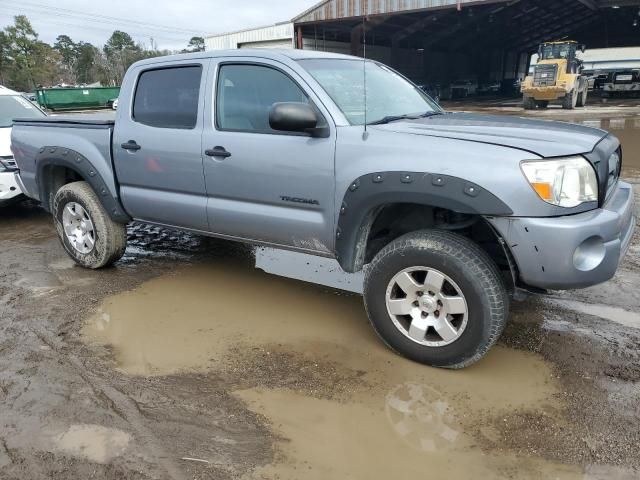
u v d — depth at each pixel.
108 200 4.64
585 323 3.79
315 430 2.74
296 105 3.26
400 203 3.42
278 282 4.73
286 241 3.79
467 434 2.68
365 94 3.47
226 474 2.45
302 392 3.06
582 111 22.38
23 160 5.28
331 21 27.52
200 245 5.82
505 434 2.67
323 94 3.47
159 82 4.28
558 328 3.73
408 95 4.26
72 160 4.75
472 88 44.53
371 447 2.60
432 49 41.00
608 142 3.34
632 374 3.15
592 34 45.34
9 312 4.16
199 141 3.96
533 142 2.98
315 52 4.05
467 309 3.04
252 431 2.74
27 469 2.49
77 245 5.04
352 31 28.97
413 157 3.05
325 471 2.46
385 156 3.14
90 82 85.62
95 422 2.82
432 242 3.09
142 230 6.42
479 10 28.78
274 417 2.84
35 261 5.40
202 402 2.98
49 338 3.73
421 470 2.45
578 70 24.48
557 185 2.82
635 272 4.62
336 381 3.16
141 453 2.59
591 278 2.91
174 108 4.18
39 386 3.15
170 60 4.23
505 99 38.88
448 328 3.13
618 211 3.05
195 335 3.76
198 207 4.12
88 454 2.59
